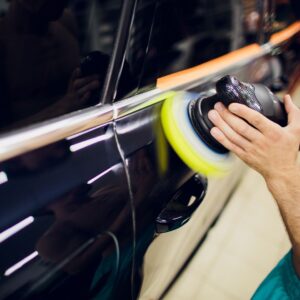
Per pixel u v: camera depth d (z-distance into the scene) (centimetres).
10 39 58
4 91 59
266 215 229
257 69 188
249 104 86
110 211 75
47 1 60
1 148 59
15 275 56
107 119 79
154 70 93
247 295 171
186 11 108
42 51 62
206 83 125
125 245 81
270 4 200
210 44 135
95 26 70
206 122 95
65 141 70
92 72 72
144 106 91
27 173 63
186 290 170
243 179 267
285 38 239
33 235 60
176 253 122
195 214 118
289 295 96
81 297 70
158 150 91
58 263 63
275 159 83
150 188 87
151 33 86
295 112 92
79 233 68
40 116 65
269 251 199
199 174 108
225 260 190
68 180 68
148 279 105
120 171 79
